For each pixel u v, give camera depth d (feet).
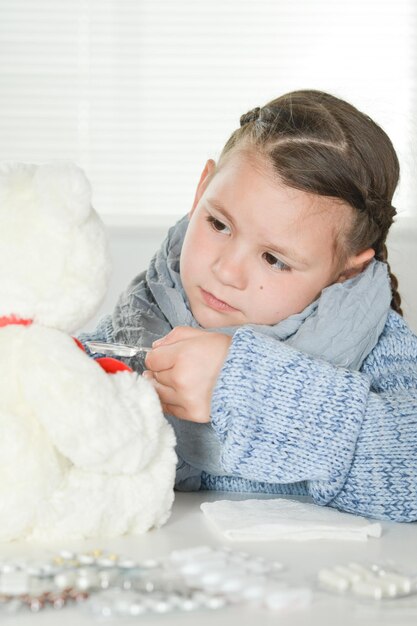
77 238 2.22
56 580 1.82
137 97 8.86
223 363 2.92
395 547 2.44
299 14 8.71
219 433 2.89
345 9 8.69
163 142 8.86
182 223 4.05
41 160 8.93
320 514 2.74
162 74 8.84
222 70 8.80
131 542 2.33
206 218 3.71
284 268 3.63
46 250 2.19
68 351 2.19
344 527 2.54
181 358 3.01
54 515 2.24
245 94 8.80
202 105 8.82
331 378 2.92
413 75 8.62
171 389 3.05
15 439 2.16
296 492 3.43
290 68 8.76
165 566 1.95
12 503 2.19
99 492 2.29
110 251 2.35
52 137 8.93
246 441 2.85
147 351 3.10
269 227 3.54
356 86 8.63
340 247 3.74
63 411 2.14
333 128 3.76
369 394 3.05
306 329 3.44
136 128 8.87
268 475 2.88
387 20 8.64
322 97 4.02
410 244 7.00
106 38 8.84
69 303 2.25
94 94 8.89
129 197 8.89
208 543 2.34
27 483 2.19
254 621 1.71
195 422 3.33
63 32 8.87
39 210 2.19
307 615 1.76
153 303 3.90
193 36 8.80
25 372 2.15
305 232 3.58
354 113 3.96
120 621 1.69
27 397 2.16
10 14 8.87
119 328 3.88
